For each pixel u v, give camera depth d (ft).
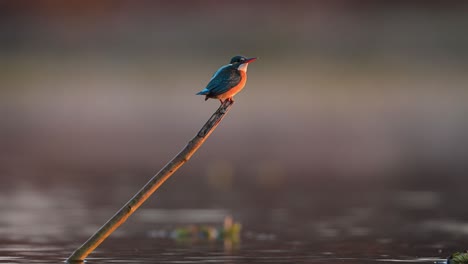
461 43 164.14
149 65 164.25
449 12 176.35
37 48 174.29
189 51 170.50
